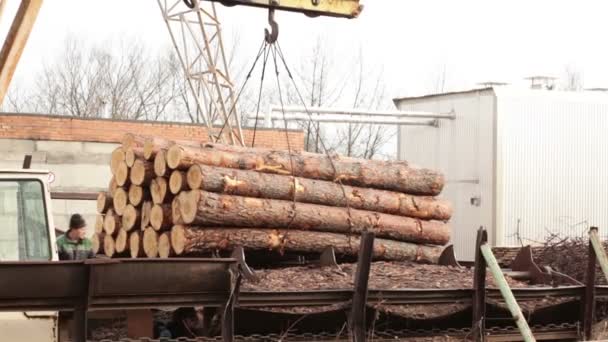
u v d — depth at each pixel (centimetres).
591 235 790
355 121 2467
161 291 592
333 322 709
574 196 2459
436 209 991
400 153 2673
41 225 624
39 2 707
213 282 611
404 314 738
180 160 848
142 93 3881
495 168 2353
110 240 963
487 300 742
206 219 836
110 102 3872
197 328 706
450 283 789
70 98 3875
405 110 2659
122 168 937
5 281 541
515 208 2377
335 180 931
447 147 2503
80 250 939
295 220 881
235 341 667
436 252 980
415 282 784
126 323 692
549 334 790
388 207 952
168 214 877
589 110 2478
